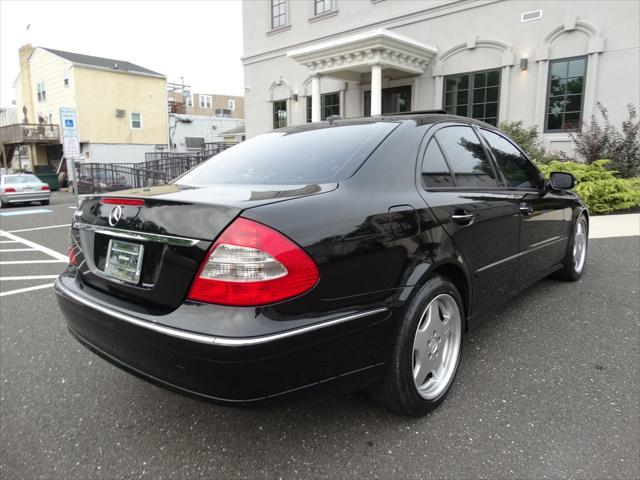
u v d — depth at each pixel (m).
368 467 2.09
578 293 4.26
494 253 2.97
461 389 2.70
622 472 2.01
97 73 30.70
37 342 3.65
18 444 2.36
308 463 2.13
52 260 7.17
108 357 2.22
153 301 2.00
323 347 1.90
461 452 2.17
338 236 1.97
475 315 2.88
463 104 12.82
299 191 2.13
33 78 33.75
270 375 1.79
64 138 11.12
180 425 2.48
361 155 2.44
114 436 2.40
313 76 13.55
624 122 9.68
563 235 4.16
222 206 1.87
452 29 12.70
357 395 2.69
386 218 2.20
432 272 2.43
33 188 18.12
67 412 2.63
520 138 10.62
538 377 2.81
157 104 33.91
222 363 1.74
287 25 16.73
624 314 3.74
